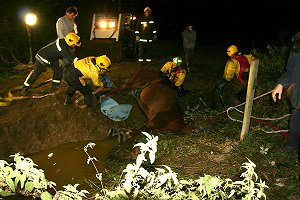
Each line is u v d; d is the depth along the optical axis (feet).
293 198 15.02
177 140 20.80
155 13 73.67
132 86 25.67
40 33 43.55
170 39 56.44
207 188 9.28
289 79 15.79
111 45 37.91
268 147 18.86
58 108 24.26
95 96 25.00
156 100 23.88
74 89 23.70
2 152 21.27
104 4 52.11
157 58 40.06
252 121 22.35
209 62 39.65
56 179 19.16
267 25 68.85
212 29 66.54
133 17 41.34
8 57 36.42
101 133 23.73
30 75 25.26
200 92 29.09
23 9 44.55
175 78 25.58
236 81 25.81
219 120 23.34
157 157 19.42
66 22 25.89
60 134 23.08
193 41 34.47
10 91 26.55
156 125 22.66
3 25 39.91
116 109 24.53
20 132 22.35
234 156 18.51
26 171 8.53
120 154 21.12
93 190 17.62
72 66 22.79
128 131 22.50
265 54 30.78
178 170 17.85
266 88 25.73
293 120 16.85
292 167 16.99
